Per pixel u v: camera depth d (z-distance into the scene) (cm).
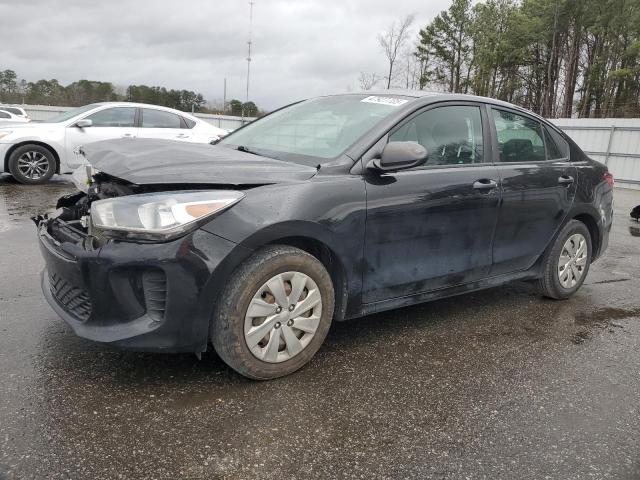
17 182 972
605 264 615
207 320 263
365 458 231
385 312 410
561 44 4850
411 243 333
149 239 248
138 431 238
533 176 405
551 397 293
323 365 314
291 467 222
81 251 257
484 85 5056
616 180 1797
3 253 507
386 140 325
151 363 300
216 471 216
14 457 215
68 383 274
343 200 296
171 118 1041
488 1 4909
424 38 5319
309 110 395
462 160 368
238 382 286
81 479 207
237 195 266
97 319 262
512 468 230
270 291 277
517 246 406
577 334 388
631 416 278
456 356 338
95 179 313
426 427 257
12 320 348
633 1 4097
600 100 4672
